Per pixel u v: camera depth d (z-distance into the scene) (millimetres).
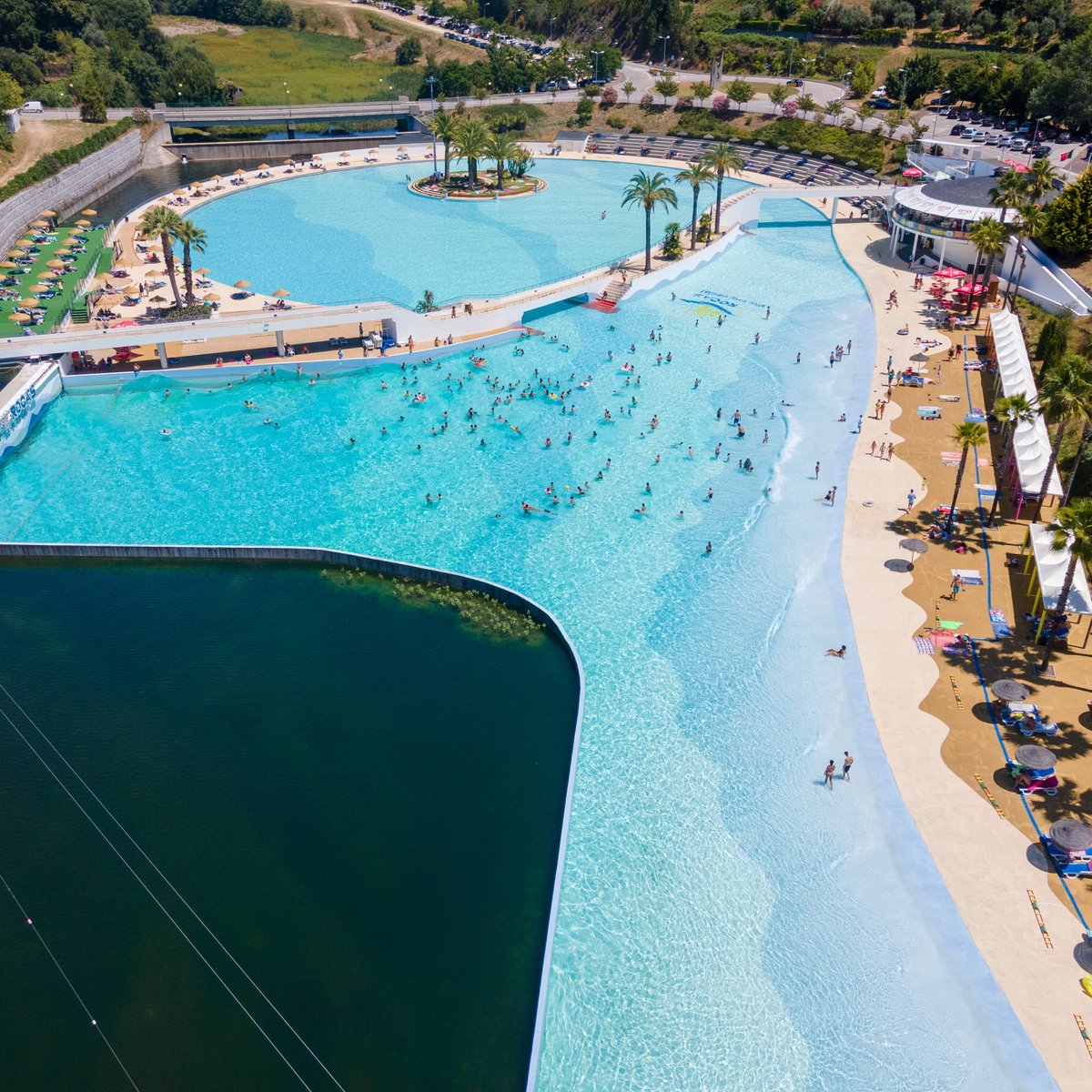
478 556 67125
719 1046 37812
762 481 75812
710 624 60531
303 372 92938
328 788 49688
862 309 108750
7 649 59406
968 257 116188
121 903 44062
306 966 41250
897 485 74688
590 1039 38125
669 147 171500
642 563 66375
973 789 48062
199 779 50344
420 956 41531
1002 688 51375
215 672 57625
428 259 121250
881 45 185875
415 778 50188
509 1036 38500
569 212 142000
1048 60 163625
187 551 67500
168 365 92812
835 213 138750
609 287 110375
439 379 92188
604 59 194125
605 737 52219
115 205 152375
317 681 56812
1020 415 67312
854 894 43406
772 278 118688
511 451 80250
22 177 136750
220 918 43219
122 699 55562
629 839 46375
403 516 71562
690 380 92500
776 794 48531
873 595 62438
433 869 45406
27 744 52469
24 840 47062
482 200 148625
